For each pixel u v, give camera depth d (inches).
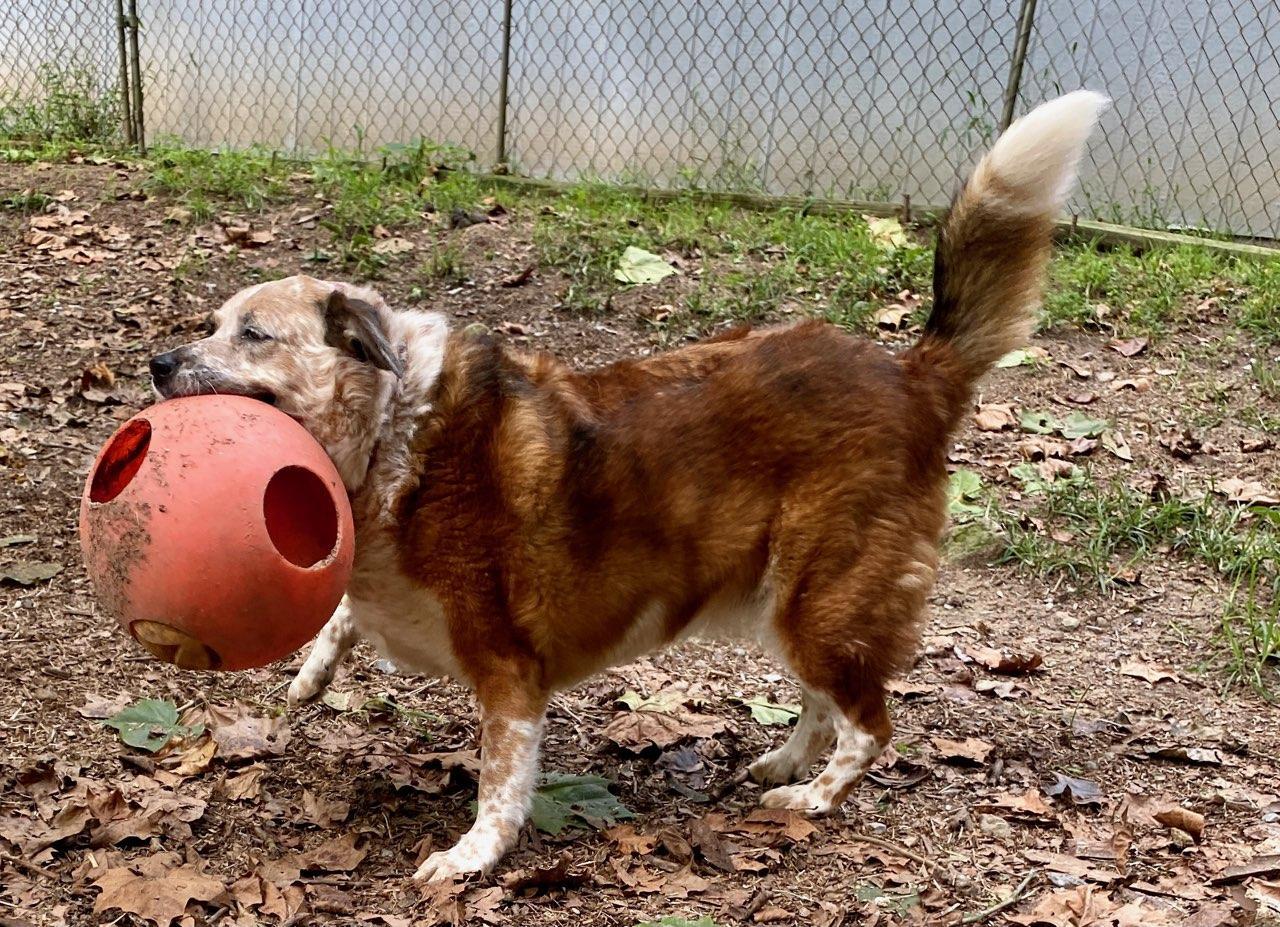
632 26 389.4
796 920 131.4
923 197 384.8
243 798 147.4
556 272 317.4
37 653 174.9
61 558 200.4
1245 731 180.5
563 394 144.9
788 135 389.4
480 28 397.7
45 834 134.3
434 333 142.8
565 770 164.4
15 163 374.3
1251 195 367.9
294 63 416.8
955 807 157.8
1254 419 273.9
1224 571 224.5
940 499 155.0
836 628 148.2
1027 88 377.1
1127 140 373.1
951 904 135.7
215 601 119.6
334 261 313.7
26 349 267.9
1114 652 203.6
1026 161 150.1
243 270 308.0
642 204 372.2
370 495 139.4
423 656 148.9
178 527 119.0
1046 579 225.0
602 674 190.5
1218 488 250.7
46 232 322.7
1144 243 352.8
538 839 146.1
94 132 420.5
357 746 162.1
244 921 124.4
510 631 142.6
